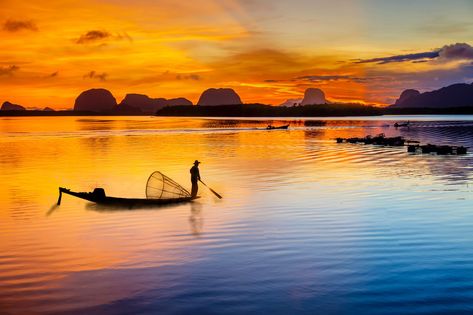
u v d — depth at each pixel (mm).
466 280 8969
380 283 8852
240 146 43312
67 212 15391
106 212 15328
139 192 19469
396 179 21734
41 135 63594
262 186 20031
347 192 18328
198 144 46031
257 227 13070
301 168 26281
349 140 48875
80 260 10352
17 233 12734
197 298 8242
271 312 7672
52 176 23844
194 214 14836
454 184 20156
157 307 7895
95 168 27000
